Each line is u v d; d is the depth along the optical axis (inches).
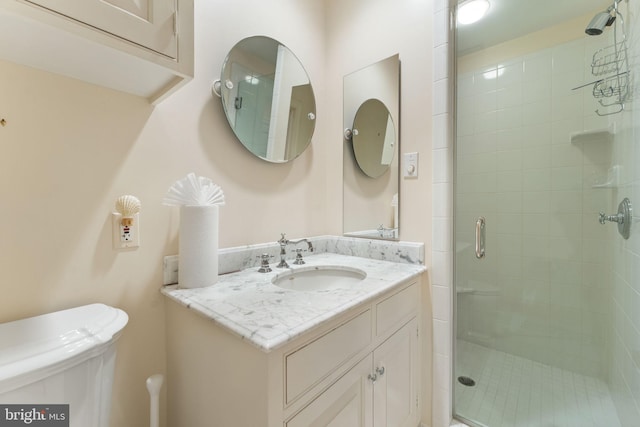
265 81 50.5
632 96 43.7
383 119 55.5
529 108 60.5
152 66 28.0
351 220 60.1
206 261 36.5
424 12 50.4
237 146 46.6
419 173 51.0
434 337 49.0
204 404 30.7
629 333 45.2
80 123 31.0
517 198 63.7
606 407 51.9
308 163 59.8
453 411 50.5
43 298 28.8
